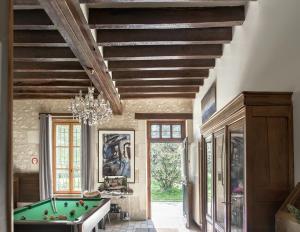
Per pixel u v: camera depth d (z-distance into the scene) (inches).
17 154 395.5
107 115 280.5
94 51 196.2
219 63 244.2
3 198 79.7
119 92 336.8
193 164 376.2
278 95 128.9
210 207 219.8
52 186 392.8
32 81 313.7
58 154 403.5
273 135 128.6
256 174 127.5
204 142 245.3
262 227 125.4
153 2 168.1
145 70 280.7
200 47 231.5
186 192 354.3
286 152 128.2
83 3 156.0
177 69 272.2
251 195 126.6
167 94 362.6
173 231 331.3
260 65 160.4
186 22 180.2
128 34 201.6
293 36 126.0
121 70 264.4
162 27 185.5
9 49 82.7
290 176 126.9
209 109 280.4
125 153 402.3
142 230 336.2
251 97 129.6
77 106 274.2
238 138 143.3
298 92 123.3
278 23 139.6
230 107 152.0
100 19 177.0
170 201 538.0
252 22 171.0
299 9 121.0
